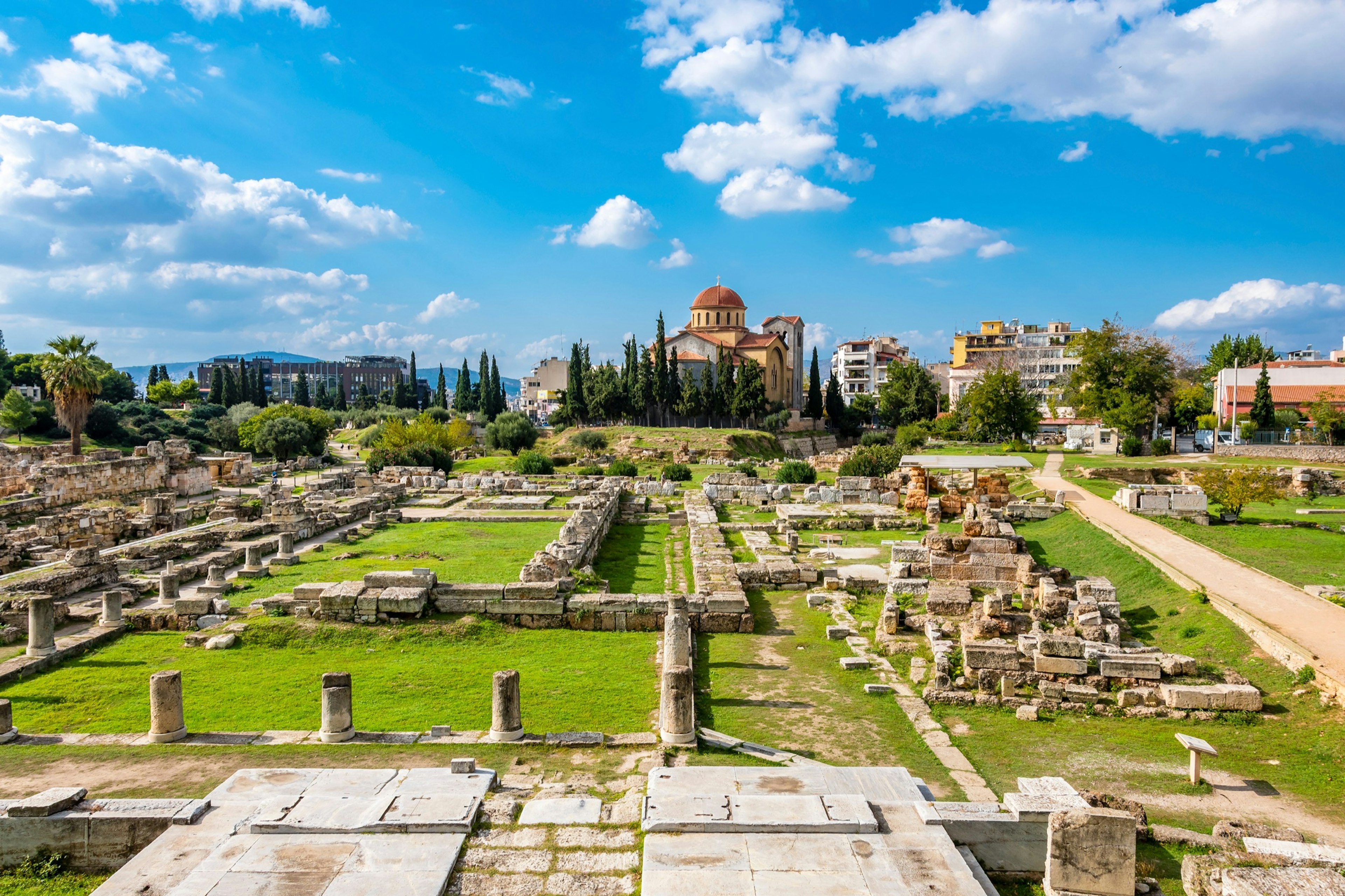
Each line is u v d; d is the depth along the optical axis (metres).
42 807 10.62
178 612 22.22
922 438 91.75
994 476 42.47
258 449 93.56
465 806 11.14
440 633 21.64
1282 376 83.00
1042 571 25.42
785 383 152.88
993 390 83.94
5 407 82.81
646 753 14.11
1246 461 60.41
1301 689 16.55
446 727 15.05
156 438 94.81
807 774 12.09
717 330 147.88
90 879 10.40
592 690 17.72
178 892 9.26
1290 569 26.19
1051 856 9.78
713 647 21.81
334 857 9.97
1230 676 17.36
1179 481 54.22
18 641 20.42
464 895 9.34
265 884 9.41
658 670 19.27
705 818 10.62
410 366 163.38
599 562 33.69
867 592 28.09
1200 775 13.62
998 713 16.89
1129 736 15.51
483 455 99.56
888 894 9.24
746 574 28.97
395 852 10.09
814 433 134.12
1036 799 10.88
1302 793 12.97
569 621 22.77
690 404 122.25
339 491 59.12
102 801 11.09
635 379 127.12
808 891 9.27
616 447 103.12
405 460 73.44
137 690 17.56
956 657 19.00
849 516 43.19
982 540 26.73
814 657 21.00
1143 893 9.77
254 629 21.23
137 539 38.34
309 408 117.44
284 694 17.34
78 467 49.94
